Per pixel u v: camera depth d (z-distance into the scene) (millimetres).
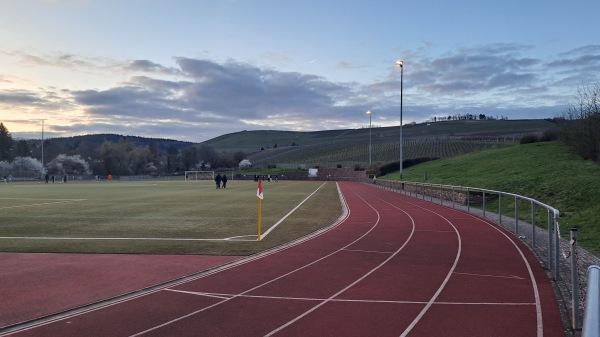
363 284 9359
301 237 15656
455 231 16938
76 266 11125
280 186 64125
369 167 81938
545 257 12070
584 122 33312
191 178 116750
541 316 7375
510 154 48062
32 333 6676
